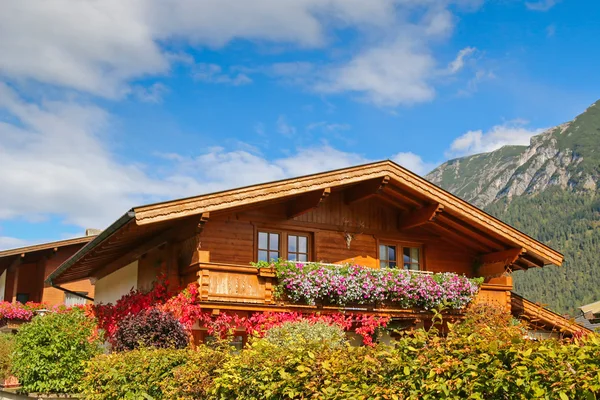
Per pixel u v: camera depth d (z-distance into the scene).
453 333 5.33
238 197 13.00
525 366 4.40
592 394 4.02
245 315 13.38
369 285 14.19
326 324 12.02
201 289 12.59
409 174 15.12
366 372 5.57
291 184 13.60
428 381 4.90
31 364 13.47
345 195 16.02
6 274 25.77
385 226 16.42
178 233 13.55
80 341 13.88
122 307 15.68
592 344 4.40
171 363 8.94
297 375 6.14
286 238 15.12
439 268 16.97
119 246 15.21
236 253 14.26
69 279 21.02
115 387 9.35
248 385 6.85
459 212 15.45
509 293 16.25
